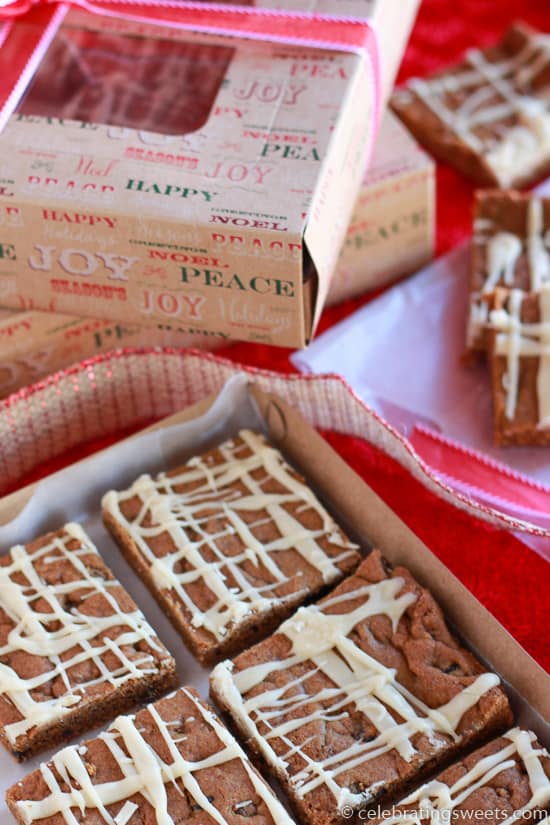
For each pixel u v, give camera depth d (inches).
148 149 18.0
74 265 18.4
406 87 24.1
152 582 18.9
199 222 17.5
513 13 25.7
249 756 17.9
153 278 18.3
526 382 20.4
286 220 17.4
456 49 25.4
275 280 17.9
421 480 19.6
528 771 17.1
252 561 18.8
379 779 17.2
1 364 20.1
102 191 17.8
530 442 20.4
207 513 19.3
